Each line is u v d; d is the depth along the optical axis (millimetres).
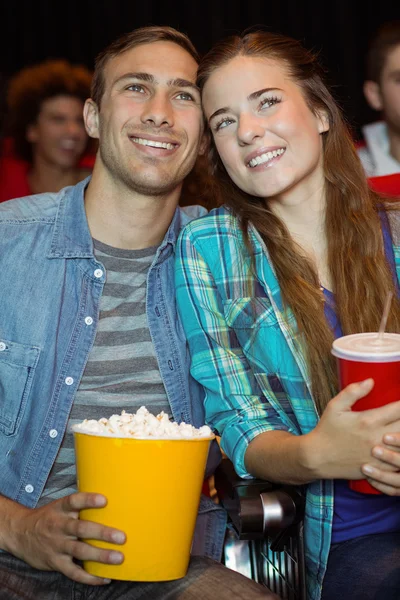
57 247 1859
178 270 1898
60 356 1813
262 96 1796
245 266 1862
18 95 3445
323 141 1912
